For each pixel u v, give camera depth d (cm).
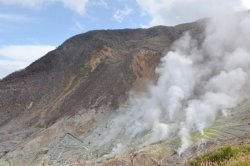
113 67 13212
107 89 12206
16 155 9931
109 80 12588
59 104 12762
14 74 16012
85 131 10631
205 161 1153
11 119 13375
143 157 6391
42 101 13750
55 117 12231
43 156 9575
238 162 1007
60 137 10469
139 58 12888
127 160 6419
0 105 14300
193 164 1178
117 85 12131
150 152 6550
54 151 9731
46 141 10481
